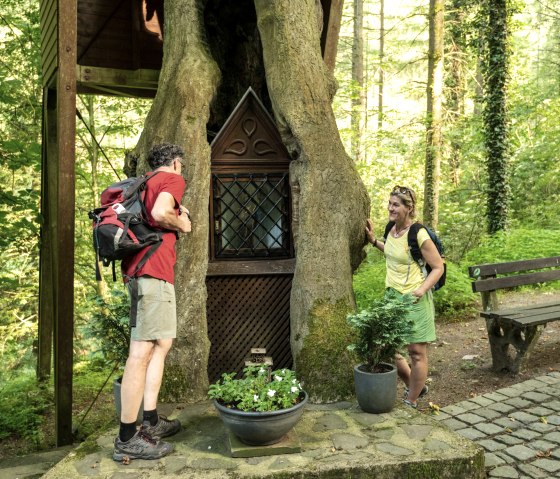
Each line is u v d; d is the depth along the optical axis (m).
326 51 5.59
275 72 4.36
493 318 5.03
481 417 3.98
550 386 4.49
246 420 2.91
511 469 3.18
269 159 4.48
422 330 3.75
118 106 8.95
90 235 9.04
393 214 3.81
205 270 4.10
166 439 3.24
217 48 5.36
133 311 3.06
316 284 4.03
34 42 7.63
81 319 8.73
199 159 4.15
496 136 11.19
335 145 4.31
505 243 9.96
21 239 6.54
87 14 5.79
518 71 14.20
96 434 3.37
